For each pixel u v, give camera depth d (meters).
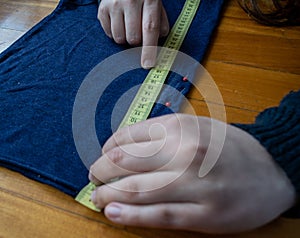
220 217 0.37
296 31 0.69
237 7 0.76
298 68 0.61
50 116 0.55
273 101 0.55
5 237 0.42
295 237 0.40
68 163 0.48
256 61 0.63
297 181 0.39
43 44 0.69
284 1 0.73
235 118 0.53
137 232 0.42
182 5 0.78
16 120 0.55
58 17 0.76
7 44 0.72
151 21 0.65
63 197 0.45
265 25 0.71
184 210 0.37
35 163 0.48
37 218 0.43
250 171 0.39
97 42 0.69
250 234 0.41
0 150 0.50
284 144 0.41
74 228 0.42
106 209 0.40
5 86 0.60
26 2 0.84
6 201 0.45
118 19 0.67
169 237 0.41
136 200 0.39
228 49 0.66
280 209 0.39
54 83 0.60
